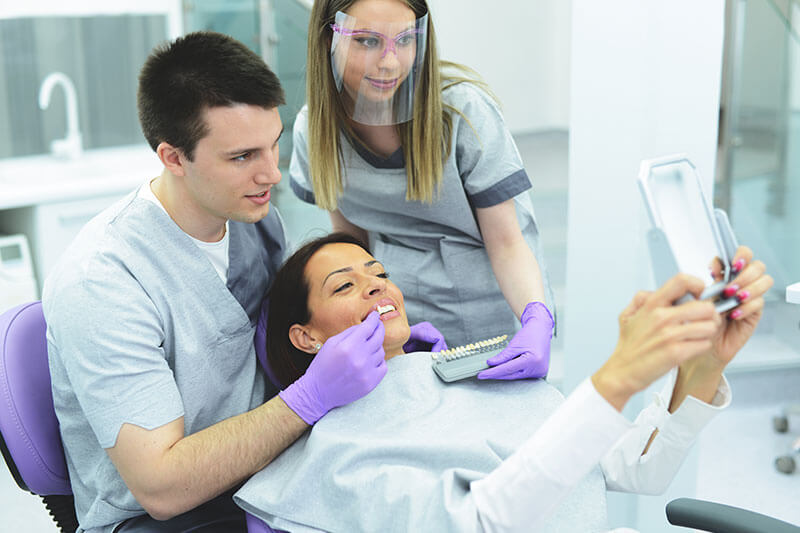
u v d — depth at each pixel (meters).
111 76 3.64
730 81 3.02
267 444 1.24
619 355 0.92
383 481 1.19
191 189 1.25
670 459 1.19
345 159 1.61
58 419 1.33
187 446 1.19
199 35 1.19
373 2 1.37
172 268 1.30
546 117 4.84
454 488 1.15
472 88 1.59
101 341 1.19
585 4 1.85
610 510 2.06
